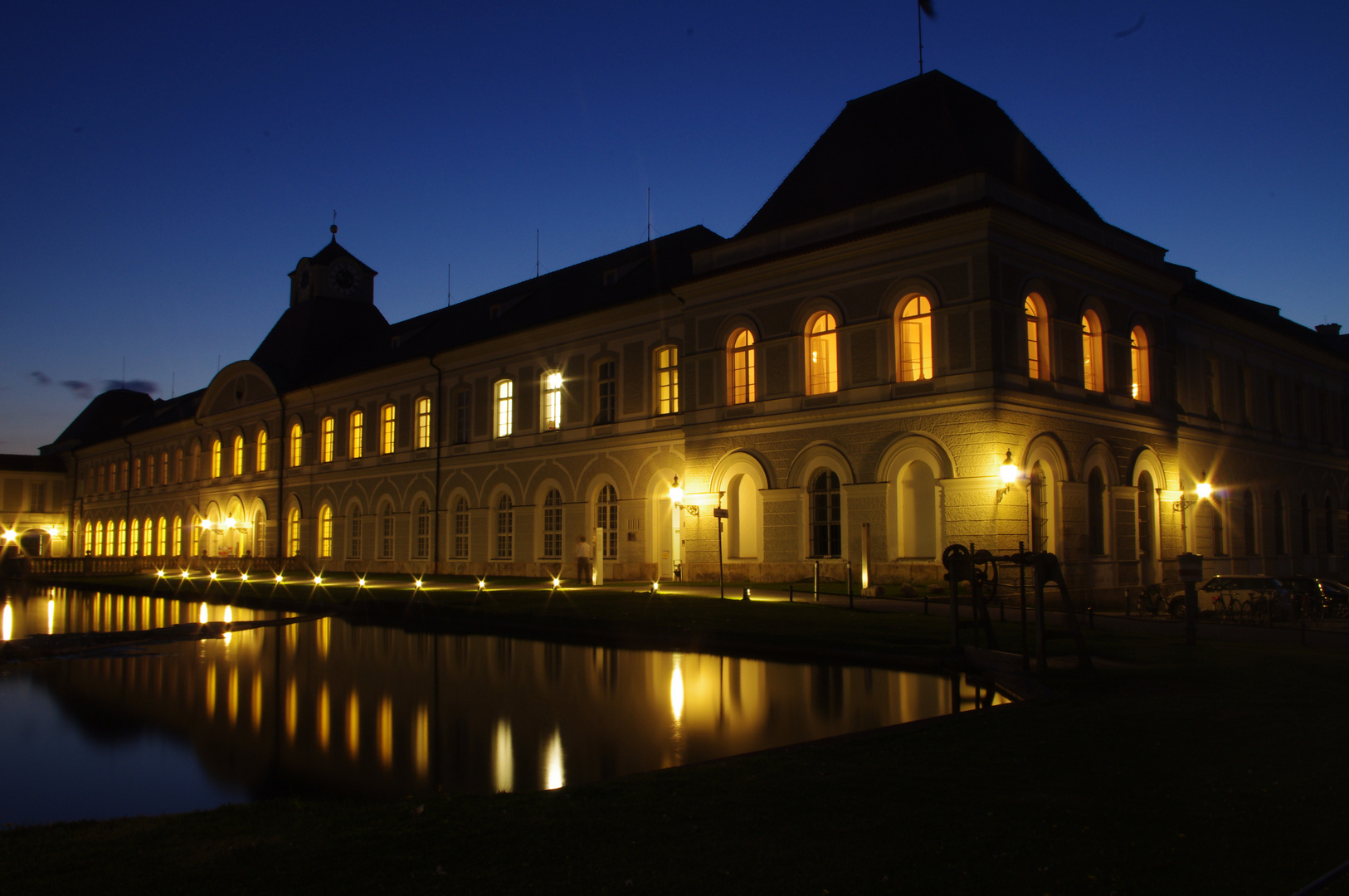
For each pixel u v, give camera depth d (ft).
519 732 40.50
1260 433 146.82
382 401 175.83
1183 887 19.66
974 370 90.48
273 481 201.77
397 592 114.93
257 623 88.33
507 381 150.10
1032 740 33.24
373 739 40.01
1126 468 107.34
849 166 107.96
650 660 61.52
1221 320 138.92
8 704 50.11
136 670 61.77
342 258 212.64
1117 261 106.52
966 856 21.33
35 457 302.86
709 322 114.52
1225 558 133.18
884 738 33.73
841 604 84.12
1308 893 15.83
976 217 90.63
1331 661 52.47
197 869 20.65
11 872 20.54
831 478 101.96
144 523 256.73
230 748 39.27
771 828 23.24
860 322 99.40
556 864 20.88
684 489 116.06
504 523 149.38
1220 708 39.58
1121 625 75.66
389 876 20.20
